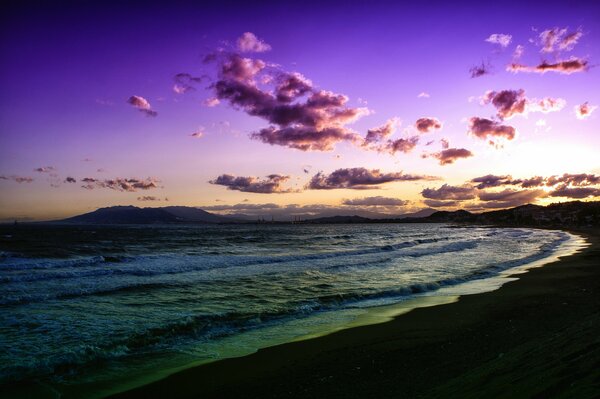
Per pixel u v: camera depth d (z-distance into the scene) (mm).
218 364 8852
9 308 13945
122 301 15328
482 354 8797
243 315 13141
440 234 91750
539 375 4941
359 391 7059
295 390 7301
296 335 11141
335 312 13930
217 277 21672
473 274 22859
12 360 8875
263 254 36062
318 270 24703
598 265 26578
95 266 26562
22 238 58156
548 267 25953
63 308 14039
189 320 12297
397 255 35156
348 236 78750
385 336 10852
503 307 13914
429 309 14148
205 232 92625
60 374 8227
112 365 8773
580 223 161125
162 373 8328
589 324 7781
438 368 8039
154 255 34438
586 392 3812
